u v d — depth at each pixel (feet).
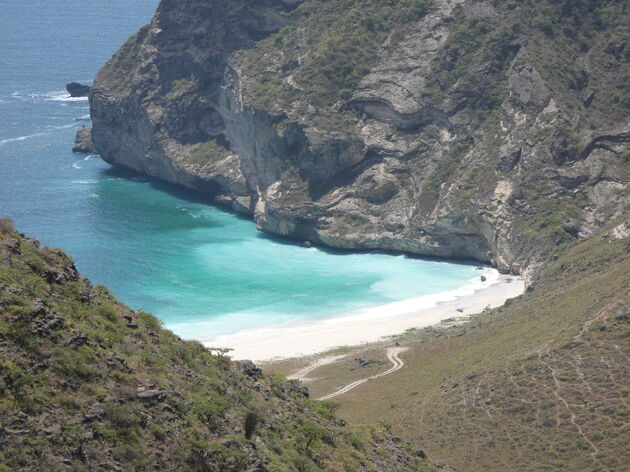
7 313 121.49
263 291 516.32
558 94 588.09
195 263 562.25
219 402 137.08
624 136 568.00
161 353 144.36
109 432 116.16
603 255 446.60
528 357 321.32
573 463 262.88
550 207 545.03
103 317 140.46
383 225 593.83
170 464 119.65
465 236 566.36
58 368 119.24
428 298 501.97
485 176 572.51
